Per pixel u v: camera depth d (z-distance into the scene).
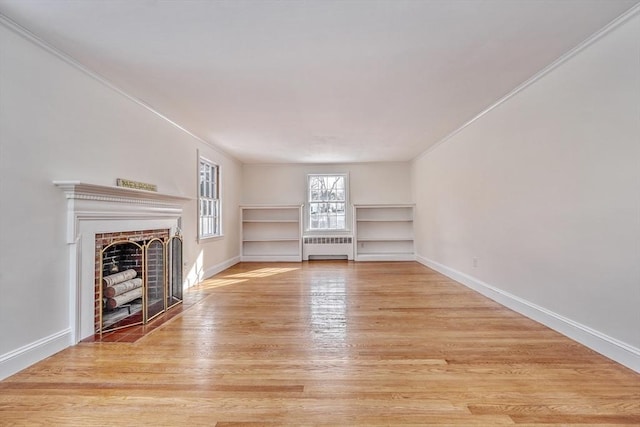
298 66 2.84
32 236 2.29
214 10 2.06
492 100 3.72
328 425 1.63
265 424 1.64
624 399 1.82
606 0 2.00
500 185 3.75
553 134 2.86
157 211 3.72
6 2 1.95
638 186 2.09
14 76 2.18
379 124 4.61
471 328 3.02
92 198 2.76
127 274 3.28
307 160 7.46
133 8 2.03
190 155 4.94
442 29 2.30
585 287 2.54
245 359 2.40
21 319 2.21
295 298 4.21
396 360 2.36
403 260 7.65
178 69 2.87
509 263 3.61
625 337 2.21
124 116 3.35
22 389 1.97
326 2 2.00
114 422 1.65
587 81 2.48
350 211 7.90
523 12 2.12
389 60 2.75
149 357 2.43
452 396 1.88
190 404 1.81
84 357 2.41
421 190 6.97
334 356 2.44
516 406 1.77
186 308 3.77
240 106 3.81
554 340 2.69
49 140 2.45
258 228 7.98
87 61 2.71
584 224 2.53
